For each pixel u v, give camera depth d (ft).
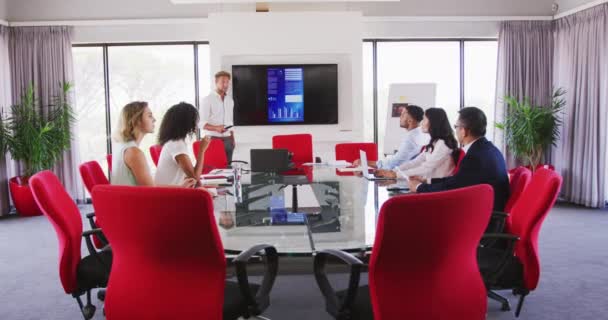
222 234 7.55
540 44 26.40
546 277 13.53
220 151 18.98
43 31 25.29
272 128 25.82
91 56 27.09
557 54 26.05
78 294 8.91
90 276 8.80
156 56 27.17
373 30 26.25
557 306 11.46
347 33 24.99
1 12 24.70
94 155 27.55
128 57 27.20
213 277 6.15
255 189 11.80
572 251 16.05
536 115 24.34
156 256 6.11
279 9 26.00
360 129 25.59
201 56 26.84
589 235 18.10
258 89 25.53
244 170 16.08
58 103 25.31
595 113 23.04
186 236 5.88
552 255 15.62
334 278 13.62
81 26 25.62
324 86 25.64
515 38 26.27
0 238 18.95
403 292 5.98
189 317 6.22
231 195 10.95
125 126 10.52
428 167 13.30
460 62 27.43
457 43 27.40
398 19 26.14
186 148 12.17
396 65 27.50
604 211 22.58
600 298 11.96
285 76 25.53
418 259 5.88
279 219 8.48
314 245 6.91
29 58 25.27
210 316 6.18
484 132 10.68
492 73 27.66
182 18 25.79
